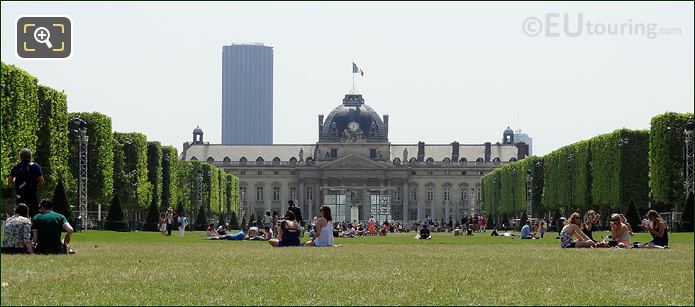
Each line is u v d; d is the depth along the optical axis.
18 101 86.75
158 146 148.38
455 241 76.06
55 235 38.84
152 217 119.88
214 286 25.78
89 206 125.12
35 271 29.28
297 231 53.88
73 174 114.31
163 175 155.25
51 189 97.62
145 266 32.28
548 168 156.25
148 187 137.50
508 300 23.14
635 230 100.69
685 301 23.17
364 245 58.78
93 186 115.88
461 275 29.67
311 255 41.34
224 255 40.78
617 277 29.11
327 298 23.41
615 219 50.53
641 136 120.81
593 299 23.41
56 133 98.62
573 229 50.59
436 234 132.00
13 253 37.50
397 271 31.23
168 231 97.19
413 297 23.62
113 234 87.88
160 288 25.17
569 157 143.88
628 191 120.50
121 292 24.11
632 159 120.62
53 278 27.08
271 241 53.81
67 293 23.70
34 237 38.88
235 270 31.06
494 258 39.41
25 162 41.91
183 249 48.28
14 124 86.25
